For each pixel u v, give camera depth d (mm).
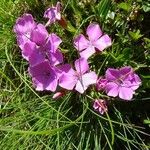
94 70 171
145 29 179
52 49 160
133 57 171
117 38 175
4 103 189
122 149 173
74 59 176
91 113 171
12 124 179
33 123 180
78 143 171
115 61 168
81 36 160
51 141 173
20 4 196
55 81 160
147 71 172
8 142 176
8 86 192
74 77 157
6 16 196
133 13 173
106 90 157
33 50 161
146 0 170
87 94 167
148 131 175
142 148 165
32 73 161
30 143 176
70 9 183
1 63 194
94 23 163
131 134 162
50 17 165
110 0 173
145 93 172
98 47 158
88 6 178
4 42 192
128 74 156
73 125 173
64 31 178
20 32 169
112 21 175
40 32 160
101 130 167
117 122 161
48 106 174
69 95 171
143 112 175
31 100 179
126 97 156
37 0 193
